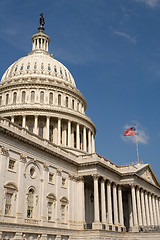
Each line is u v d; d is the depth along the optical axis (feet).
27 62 293.43
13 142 139.44
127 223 240.53
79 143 261.65
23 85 264.72
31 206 146.92
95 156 189.98
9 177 133.69
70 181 182.39
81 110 295.07
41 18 355.97
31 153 151.12
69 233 167.63
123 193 248.11
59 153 173.06
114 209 204.23
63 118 255.91
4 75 299.38
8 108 248.32
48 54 330.13
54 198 163.22
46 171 161.17
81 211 182.09
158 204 275.80
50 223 155.94
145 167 247.91
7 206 131.03
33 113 246.88
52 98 267.59
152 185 257.96
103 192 191.01
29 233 137.80
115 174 213.87
